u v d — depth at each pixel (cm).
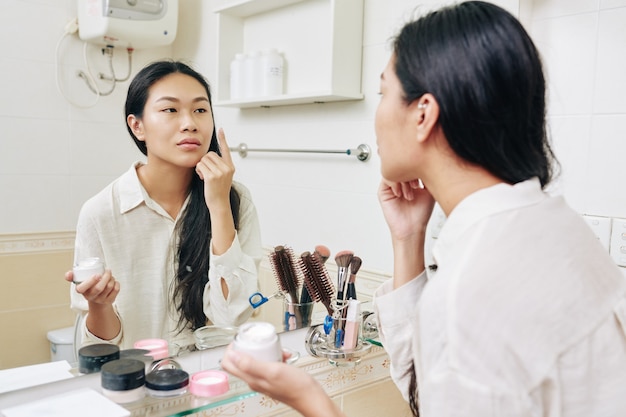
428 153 61
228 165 116
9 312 92
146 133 107
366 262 138
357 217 138
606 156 113
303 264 125
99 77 102
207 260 113
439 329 51
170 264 109
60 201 98
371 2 136
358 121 137
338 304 117
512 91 55
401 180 67
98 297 100
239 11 127
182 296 110
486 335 49
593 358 51
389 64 63
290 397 61
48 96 98
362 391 127
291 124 136
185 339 110
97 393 91
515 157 58
